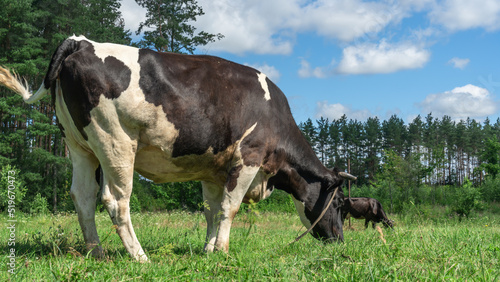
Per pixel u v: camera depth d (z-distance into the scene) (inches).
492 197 1553.9
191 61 195.5
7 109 1045.2
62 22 1174.3
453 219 740.0
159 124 181.0
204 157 198.7
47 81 175.8
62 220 427.2
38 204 934.4
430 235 234.4
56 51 174.4
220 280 132.9
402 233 239.0
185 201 1127.6
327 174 251.6
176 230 348.8
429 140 4227.4
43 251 193.5
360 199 595.5
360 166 3951.8
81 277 124.2
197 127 189.3
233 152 205.8
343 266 147.0
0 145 1061.8
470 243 204.1
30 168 1184.8
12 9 1066.7
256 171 212.2
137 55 180.2
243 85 207.9
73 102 174.1
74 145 189.0
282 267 140.9
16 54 1066.7
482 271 134.0
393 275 128.6
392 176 991.6
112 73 173.6
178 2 1294.3
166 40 1264.8
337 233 258.7
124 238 180.2
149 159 191.9
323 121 4175.7
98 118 173.8
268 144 218.2
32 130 1061.8
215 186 231.6
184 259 175.8
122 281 125.7
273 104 220.5
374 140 4028.1
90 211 187.9
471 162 4284.0
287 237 307.3
